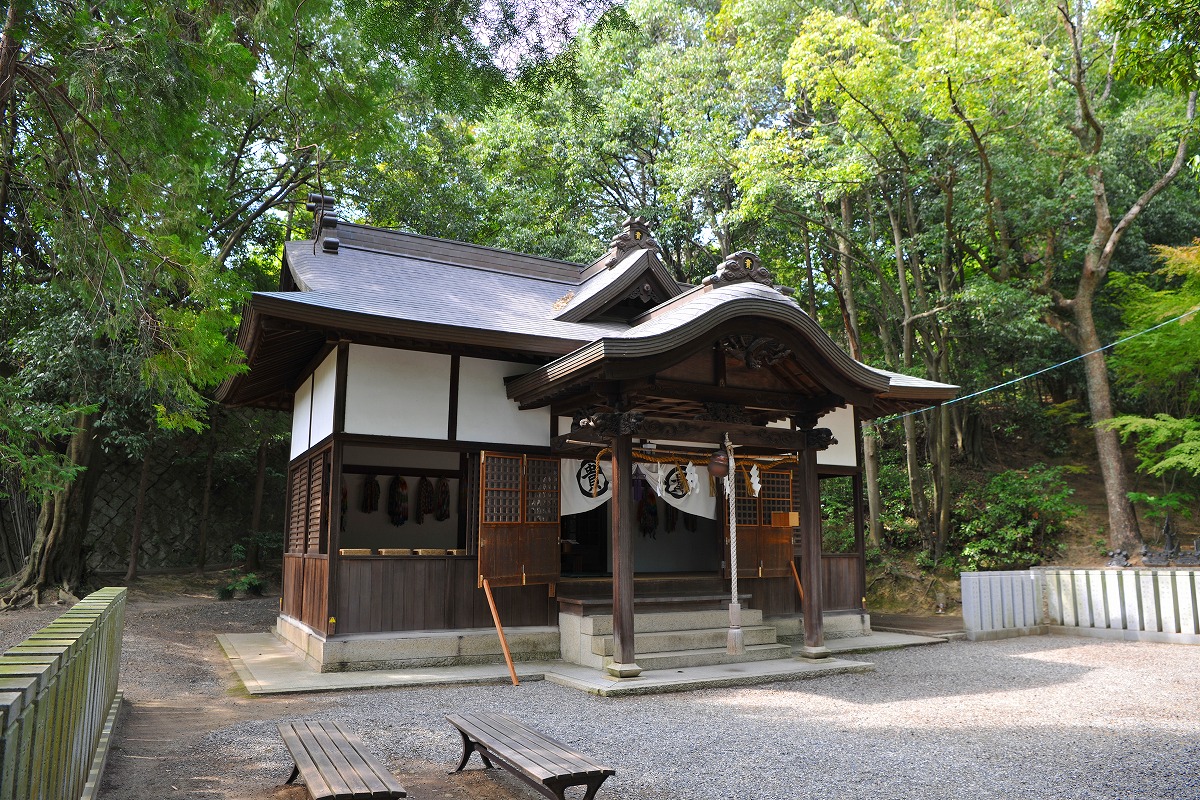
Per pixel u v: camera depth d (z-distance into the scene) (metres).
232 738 5.55
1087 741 5.38
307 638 9.00
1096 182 15.59
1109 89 15.73
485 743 4.15
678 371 8.17
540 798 4.28
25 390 11.47
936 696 7.07
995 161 14.73
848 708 6.59
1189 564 12.28
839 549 17.77
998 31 12.81
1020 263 17.69
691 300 9.07
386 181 17.75
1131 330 15.53
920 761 4.91
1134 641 10.69
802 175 15.04
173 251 6.36
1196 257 14.36
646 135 20.80
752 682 7.77
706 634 8.95
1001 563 15.93
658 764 4.88
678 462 9.43
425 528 13.52
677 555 13.55
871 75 13.23
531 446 9.52
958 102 13.29
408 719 6.16
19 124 6.84
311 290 8.88
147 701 7.08
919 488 16.73
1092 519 17.25
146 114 6.07
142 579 16.75
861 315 21.98
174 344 6.62
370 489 12.86
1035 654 9.64
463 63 5.26
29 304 12.45
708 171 16.45
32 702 2.15
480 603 8.99
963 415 20.02
